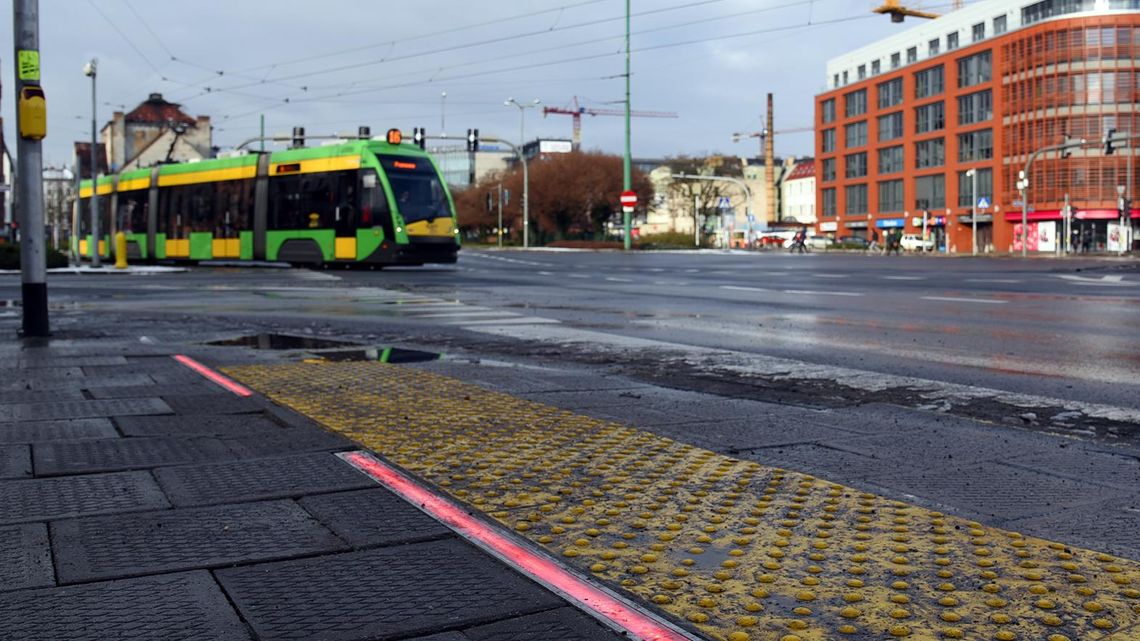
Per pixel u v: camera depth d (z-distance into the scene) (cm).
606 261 4394
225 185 3625
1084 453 557
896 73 9031
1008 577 342
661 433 616
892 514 423
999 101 7831
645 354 1036
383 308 1684
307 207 3322
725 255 5634
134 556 362
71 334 1215
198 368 885
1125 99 7200
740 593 329
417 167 3244
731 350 1066
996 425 645
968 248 8306
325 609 312
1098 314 1455
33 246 1174
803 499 448
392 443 568
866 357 998
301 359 982
